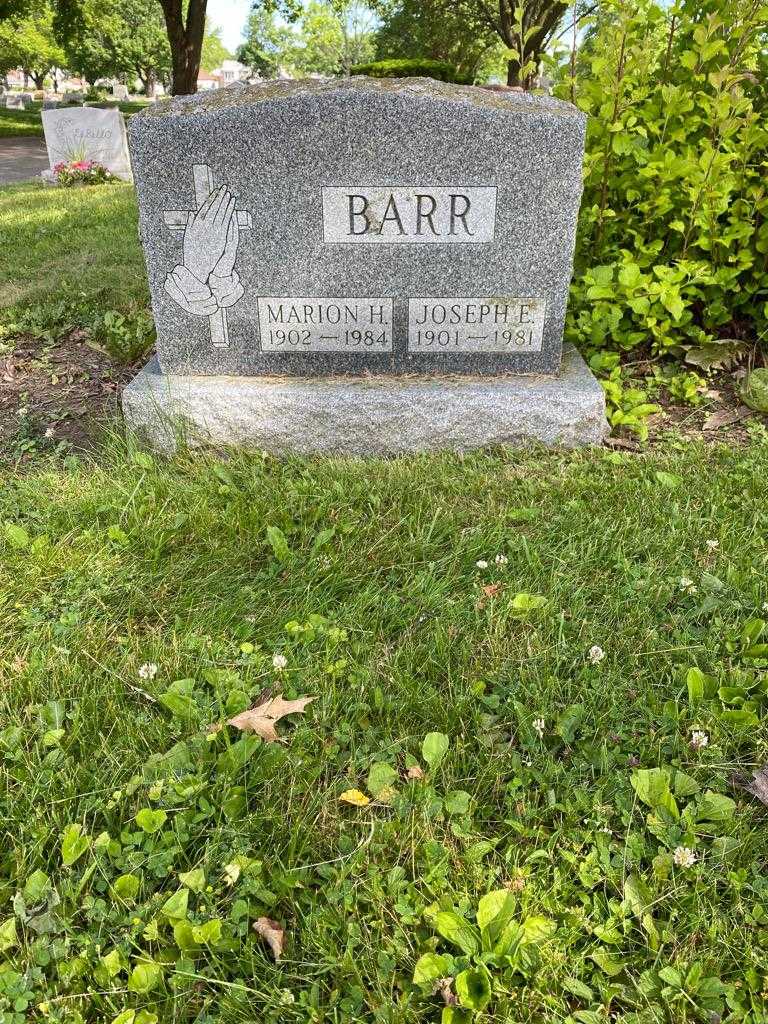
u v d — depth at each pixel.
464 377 3.77
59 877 1.81
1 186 13.92
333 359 3.74
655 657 2.35
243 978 1.61
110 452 3.61
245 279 3.59
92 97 49.91
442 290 3.61
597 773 2.02
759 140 3.87
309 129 3.31
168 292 3.64
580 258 4.38
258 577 2.80
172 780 1.97
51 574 2.79
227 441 3.67
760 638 2.45
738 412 3.85
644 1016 1.53
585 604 2.59
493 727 2.15
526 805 1.91
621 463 3.46
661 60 4.27
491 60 29.52
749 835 1.83
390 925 1.70
